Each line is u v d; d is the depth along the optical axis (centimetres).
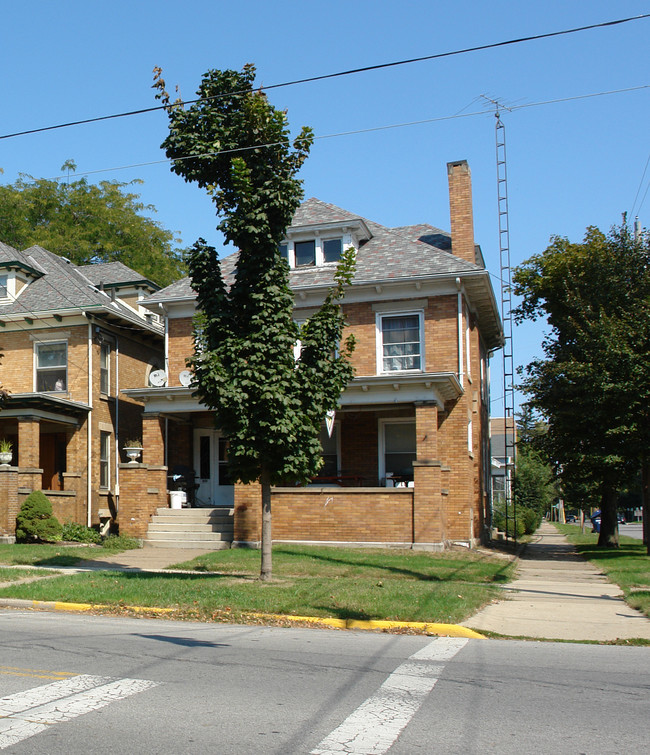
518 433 3581
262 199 1220
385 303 2202
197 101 1252
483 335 2853
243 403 1187
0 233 4475
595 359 1998
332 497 1912
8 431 2466
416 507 1858
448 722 568
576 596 1272
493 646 885
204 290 1239
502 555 2055
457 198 2414
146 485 2039
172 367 2373
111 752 498
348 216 2369
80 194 4800
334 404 1273
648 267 2234
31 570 1476
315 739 525
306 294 2241
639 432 1986
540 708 609
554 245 2750
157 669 732
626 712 600
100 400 2495
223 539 1964
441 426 2128
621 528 7544
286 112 1230
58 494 2244
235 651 827
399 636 948
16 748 504
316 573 1434
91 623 1020
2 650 816
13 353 2536
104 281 2923
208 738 526
